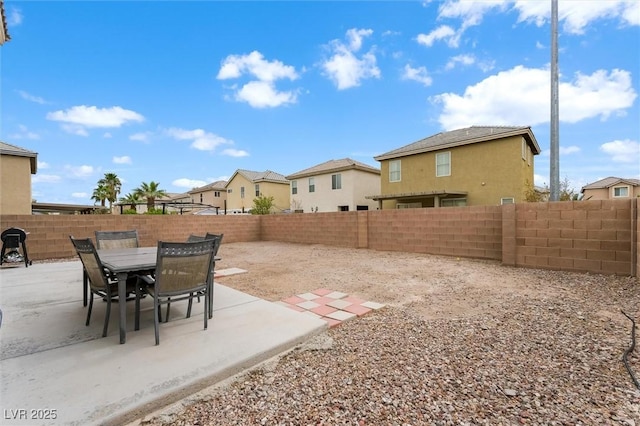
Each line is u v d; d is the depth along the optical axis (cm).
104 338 287
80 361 240
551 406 193
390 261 774
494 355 263
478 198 1420
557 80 810
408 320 356
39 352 256
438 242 834
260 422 185
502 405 195
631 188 2516
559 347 274
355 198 1988
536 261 622
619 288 454
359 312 384
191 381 212
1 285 495
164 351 258
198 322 330
